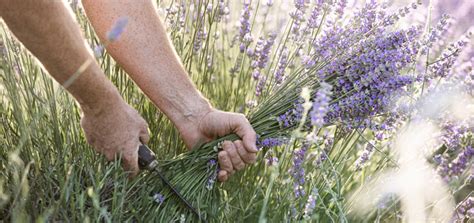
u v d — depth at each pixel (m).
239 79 1.68
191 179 1.46
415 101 1.46
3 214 1.27
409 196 1.37
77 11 1.52
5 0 1.17
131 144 1.38
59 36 1.23
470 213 1.41
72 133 1.46
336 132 1.51
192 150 1.47
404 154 1.47
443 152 1.50
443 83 1.47
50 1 1.20
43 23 1.21
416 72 1.56
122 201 1.31
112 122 1.35
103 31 1.40
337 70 1.46
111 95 1.32
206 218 1.44
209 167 1.46
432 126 1.46
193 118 1.47
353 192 1.53
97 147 1.39
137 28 1.41
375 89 1.44
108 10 1.39
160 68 1.43
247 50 1.66
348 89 1.47
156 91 1.44
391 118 1.46
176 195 1.44
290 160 1.50
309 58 1.52
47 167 1.36
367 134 1.67
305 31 1.60
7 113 1.43
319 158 1.47
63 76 1.27
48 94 1.41
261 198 1.49
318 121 1.19
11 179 1.32
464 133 1.45
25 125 1.36
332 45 1.49
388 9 1.59
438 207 1.42
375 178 1.48
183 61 1.62
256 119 1.48
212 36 1.72
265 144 1.47
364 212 1.47
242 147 1.44
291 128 1.48
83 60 1.26
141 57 1.42
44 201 1.31
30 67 1.44
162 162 1.46
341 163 1.50
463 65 1.61
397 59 1.43
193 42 1.62
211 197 1.47
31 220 1.28
